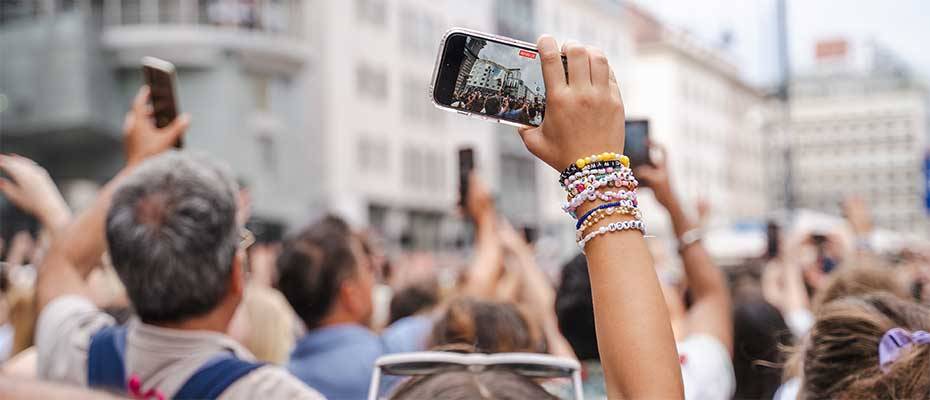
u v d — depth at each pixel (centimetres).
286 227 3000
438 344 259
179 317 191
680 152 2548
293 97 3062
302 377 305
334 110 3062
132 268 188
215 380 185
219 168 201
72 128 2792
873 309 200
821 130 2123
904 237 1298
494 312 263
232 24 2923
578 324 295
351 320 317
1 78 2825
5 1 2920
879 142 1967
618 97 139
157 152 254
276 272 321
